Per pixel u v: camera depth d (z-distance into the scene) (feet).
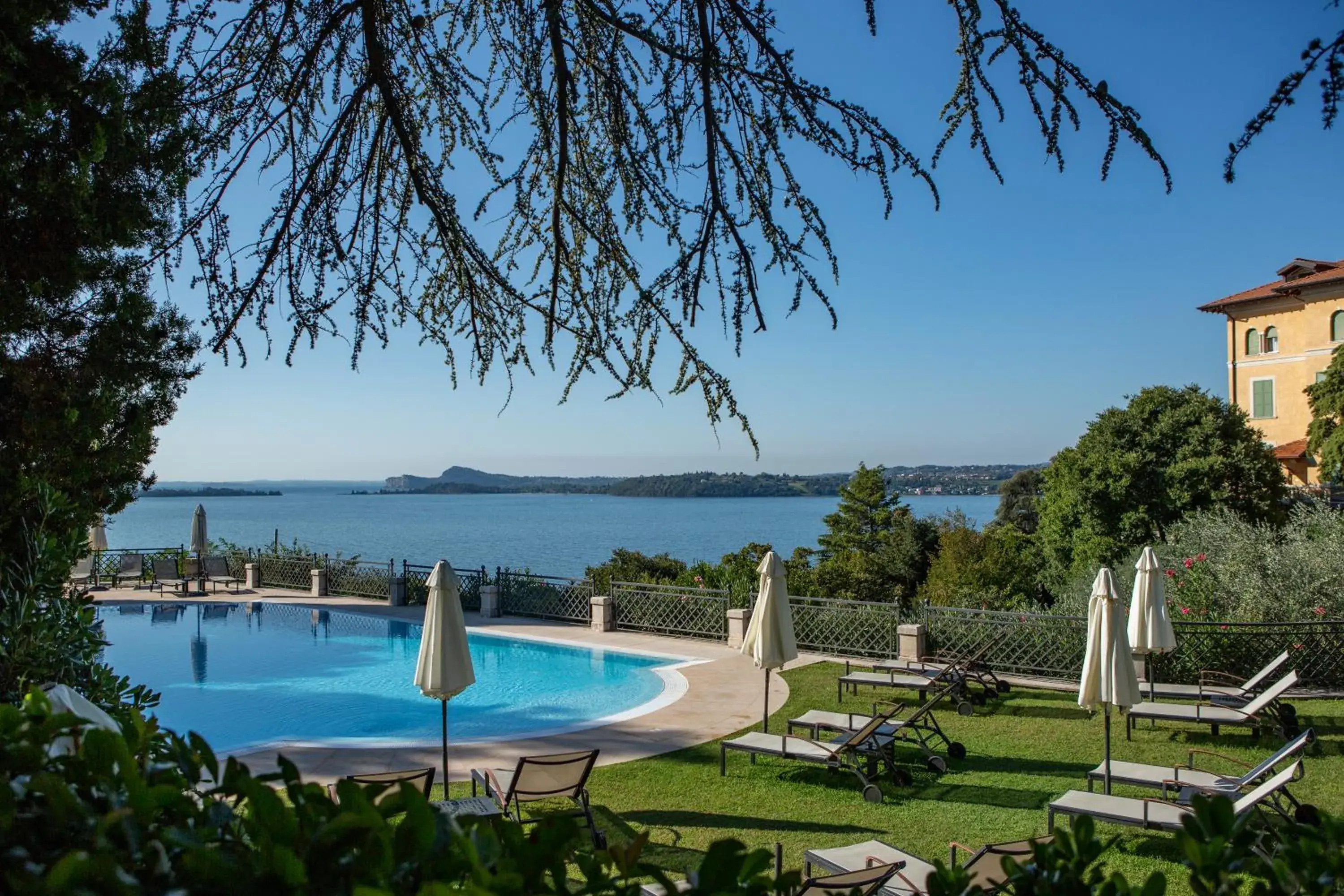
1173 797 26.07
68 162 15.81
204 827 5.31
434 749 32.71
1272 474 74.59
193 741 6.09
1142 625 34.99
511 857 5.49
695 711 37.81
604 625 57.31
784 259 11.55
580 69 12.81
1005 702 38.88
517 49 12.57
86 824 5.18
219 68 11.04
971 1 8.75
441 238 13.00
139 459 19.85
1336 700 37.01
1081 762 30.19
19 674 13.58
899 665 42.11
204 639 58.18
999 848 18.24
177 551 81.92
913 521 91.35
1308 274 129.08
